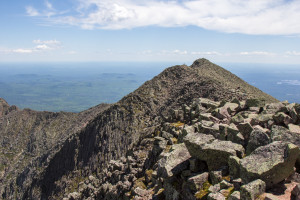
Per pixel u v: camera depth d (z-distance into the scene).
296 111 20.45
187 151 19.89
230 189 14.30
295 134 15.40
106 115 155.62
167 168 18.66
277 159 13.12
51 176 141.38
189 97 131.50
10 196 169.12
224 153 16.47
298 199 11.60
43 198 133.75
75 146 147.38
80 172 127.88
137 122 138.75
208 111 32.59
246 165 13.70
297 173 13.59
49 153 179.00
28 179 169.25
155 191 22.67
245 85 167.50
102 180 43.00
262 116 22.25
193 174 17.36
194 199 15.79
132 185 29.20
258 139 16.50
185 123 36.41
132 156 38.12
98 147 134.50
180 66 188.38
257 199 11.98
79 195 47.62
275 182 13.09
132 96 163.38
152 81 179.25
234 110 28.56
